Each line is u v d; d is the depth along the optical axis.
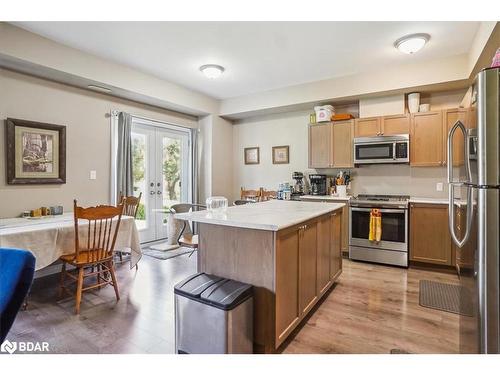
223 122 5.81
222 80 4.55
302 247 2.21
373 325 2.28
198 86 4.84
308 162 4.86
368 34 3.07
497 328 1.42
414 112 4.00
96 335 2.12
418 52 3.51
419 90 3.99
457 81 3.63
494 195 1.40
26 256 1.14
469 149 1.60
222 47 3.39
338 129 4.48
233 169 6.04
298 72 4.17
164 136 5.21
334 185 4.79
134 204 3.85
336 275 3.04
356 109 4.68
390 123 4.10
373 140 4.13
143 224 4.87
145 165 4.88
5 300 1.07
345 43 3.29
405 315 2.45
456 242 1.76
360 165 4.48
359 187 4.66
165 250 4.46
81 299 2.75
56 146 3.60
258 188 5.74
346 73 4.21
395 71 3.93
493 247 1.41
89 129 3.96
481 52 2.85
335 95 4.41
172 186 5.38
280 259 1.90
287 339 2.08
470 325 1.61
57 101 3.62
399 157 3.95
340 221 3.18
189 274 3.44
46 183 3.52
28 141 3.35
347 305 2.64
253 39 3.19
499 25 2.39
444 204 3.54
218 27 2.94
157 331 2.18
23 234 2.42
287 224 1.88
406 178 4.32
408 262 3.74
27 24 2.87
